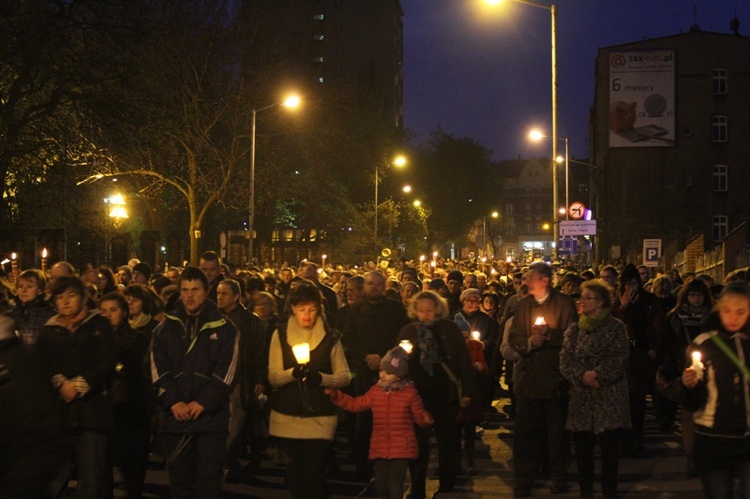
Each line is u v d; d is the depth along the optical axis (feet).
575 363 31.14
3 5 102.68
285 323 27.14
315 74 181.78
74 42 109.50
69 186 131.85
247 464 39.65
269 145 161.58
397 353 27.81
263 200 162.61
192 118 138.82
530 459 33.14
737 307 22.09
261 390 35.86
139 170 135.64
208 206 142.61
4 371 14.98
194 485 26.78
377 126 221.05
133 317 36.09
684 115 223.51
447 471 33.42
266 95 152.35
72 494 32.94
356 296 41.70
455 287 52.70
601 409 31.12
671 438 46.21
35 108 111.04
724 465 22.09
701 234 109.40
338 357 26.94
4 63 105.70
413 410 27.86
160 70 133.59
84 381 27.14
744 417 21.94
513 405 52.80
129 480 30.76
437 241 347.36
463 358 32.53
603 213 238.27
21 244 122.21
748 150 221.46
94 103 111.04
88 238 137.28
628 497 32.76
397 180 319.06
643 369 41.06
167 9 134.31
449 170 343.05
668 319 41.04
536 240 620.49
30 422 14.92
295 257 202.39
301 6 185.57
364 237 233.55
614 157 225.35
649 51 178.91
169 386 26.43
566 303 33.27
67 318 27.68
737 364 21.97
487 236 442.91
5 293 34.22
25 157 112.98
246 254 182.91
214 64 144.56
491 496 33.40
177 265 151.64
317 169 186.19
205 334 26.76
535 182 621.72
